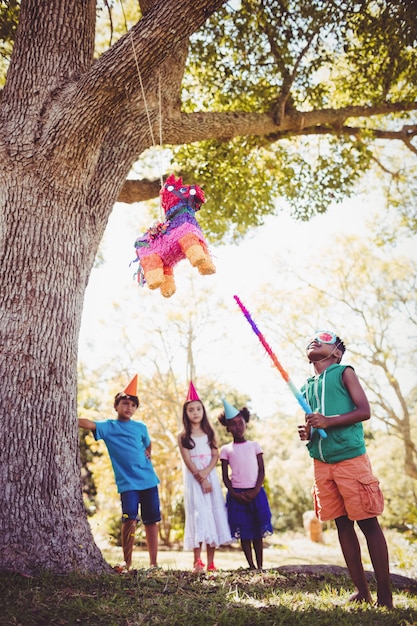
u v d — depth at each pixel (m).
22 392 3.18
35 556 2.90
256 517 4.37
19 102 3.67
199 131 5.11
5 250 3.41
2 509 2.97
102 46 7.66
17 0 5.50
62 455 3.21
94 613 2.35
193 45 7.00
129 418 4.41
